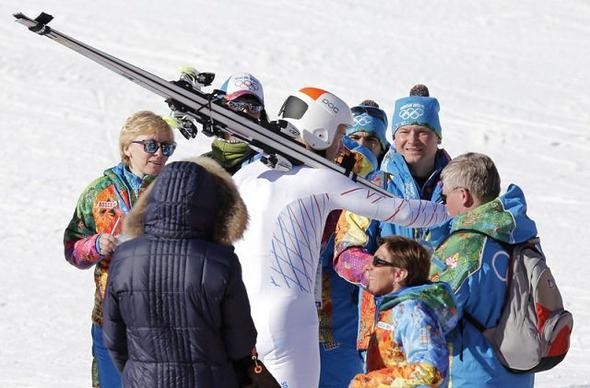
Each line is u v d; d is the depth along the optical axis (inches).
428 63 3560.5
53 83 2866.6
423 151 796.0
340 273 682.8
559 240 1904.5
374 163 831.7
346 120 666.8
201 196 517.0
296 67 3398.1
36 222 1847.9
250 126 619.8
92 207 747.4
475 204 654.5
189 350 511.2
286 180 636.1
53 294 1462.8
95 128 2544.3
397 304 579.5
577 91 3358.8
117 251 526.0
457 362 644.7
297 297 622.8
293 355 617.0
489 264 637.3
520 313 633.6
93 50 572.7
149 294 511.5
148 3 3885.3
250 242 628.7
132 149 739.4
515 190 662.5
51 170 2190.0
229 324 515.8
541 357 637.9
